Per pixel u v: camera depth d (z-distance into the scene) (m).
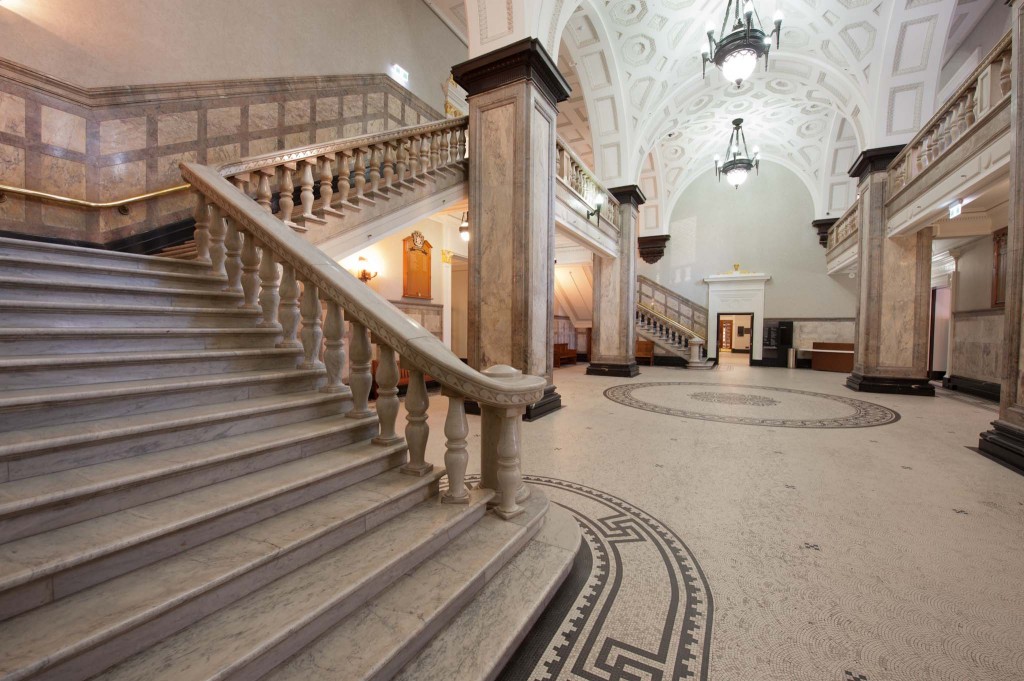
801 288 14.56
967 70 8.64
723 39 6.27
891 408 6.68
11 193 4.37
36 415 1.62
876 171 8.19
